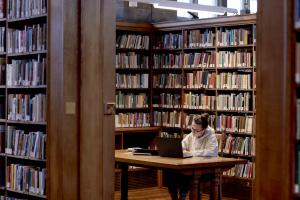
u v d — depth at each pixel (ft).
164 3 34.83
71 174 21.62
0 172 25.00
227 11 38.68
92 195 22.06
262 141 14.46
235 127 34.73
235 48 35.83
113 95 22.65
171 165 24.09
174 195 27.22
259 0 14.58
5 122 24.80
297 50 13.80
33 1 23.29
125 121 38.27
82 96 21.86
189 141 28.27
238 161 26.04
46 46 22.66
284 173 13.87
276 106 14.11
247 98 34.40
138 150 27.58
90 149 22.00
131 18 40.57
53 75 21.99
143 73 39.37
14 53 24.36
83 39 21.90
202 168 24.99
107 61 22.43
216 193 25.77
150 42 39.42
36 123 23.07
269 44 14.30
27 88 24.17
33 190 23.26
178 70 38.52
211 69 36.42
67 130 21.56
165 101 38.81
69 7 21.66
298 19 13.75
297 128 13.79
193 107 37.22
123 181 28.27
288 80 13.83
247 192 33.88
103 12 22.31
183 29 37.73
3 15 25.05
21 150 23.94
